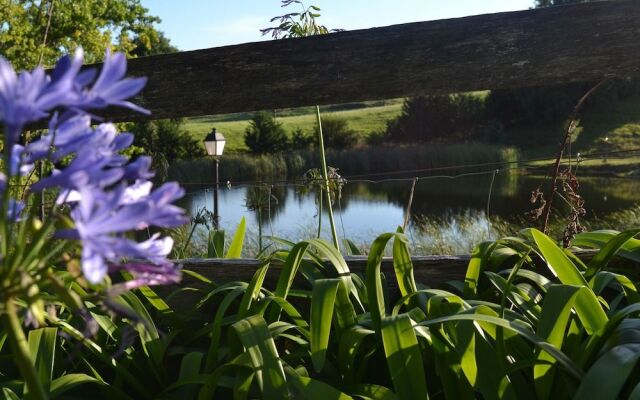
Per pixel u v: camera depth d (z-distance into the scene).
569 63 2.35
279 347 2.28
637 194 18.22
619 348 1.49
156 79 2.56
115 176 0.78
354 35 2.46
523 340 1.83
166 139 35.19
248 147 41.59
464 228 9.59
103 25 16.05
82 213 0.74
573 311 1.86
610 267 2.41
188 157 35.72
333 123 43.22
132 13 16.88
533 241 2.36
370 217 17.94
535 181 23.78
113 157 0.87
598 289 2.03
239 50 2.52
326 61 2.48
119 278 2.48
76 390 2.11
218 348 2.16
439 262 2.45
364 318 2.11
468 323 1.67
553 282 2.33
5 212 0.79
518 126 38.34
